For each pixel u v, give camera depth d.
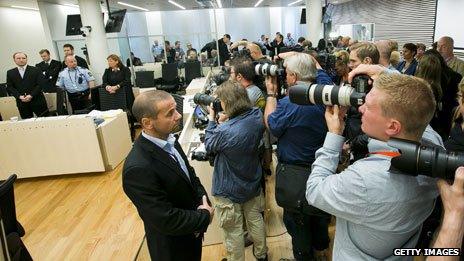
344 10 13.00
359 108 0.92
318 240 2.02
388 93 0.74
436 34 7.01
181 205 1.42
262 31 15.41
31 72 4.99
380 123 0.76
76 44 8.64
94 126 3.71
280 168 1.76
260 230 2.06
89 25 6.35
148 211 1.28
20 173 3.81
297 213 1.76
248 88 2.30
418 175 0.71
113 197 3.36
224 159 1.86
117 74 5.02
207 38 10.96
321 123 1.63
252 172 1.91
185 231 1.35
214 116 2.07
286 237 2.48
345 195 0.81
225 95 1.80
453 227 0.65
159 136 1.39
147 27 14.16
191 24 14.56
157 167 1.31
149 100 1.32
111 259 2.43
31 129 3.68
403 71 3.87
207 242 2.44
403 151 0.68
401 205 0.75
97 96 5.12
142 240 2.62
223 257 2.31
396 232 0.79
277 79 2.02
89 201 3.31
